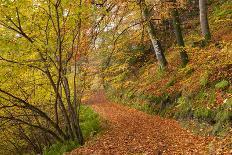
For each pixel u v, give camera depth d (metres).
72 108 14.48
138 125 16.03
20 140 18.91
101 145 12.84
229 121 10.73
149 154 10.66
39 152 18.55
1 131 17.78
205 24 17.86
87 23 13.12
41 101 16.62
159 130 14.05
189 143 11.05
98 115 22.84
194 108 13.61
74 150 13.03
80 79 15.70
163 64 21.34
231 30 19.03
